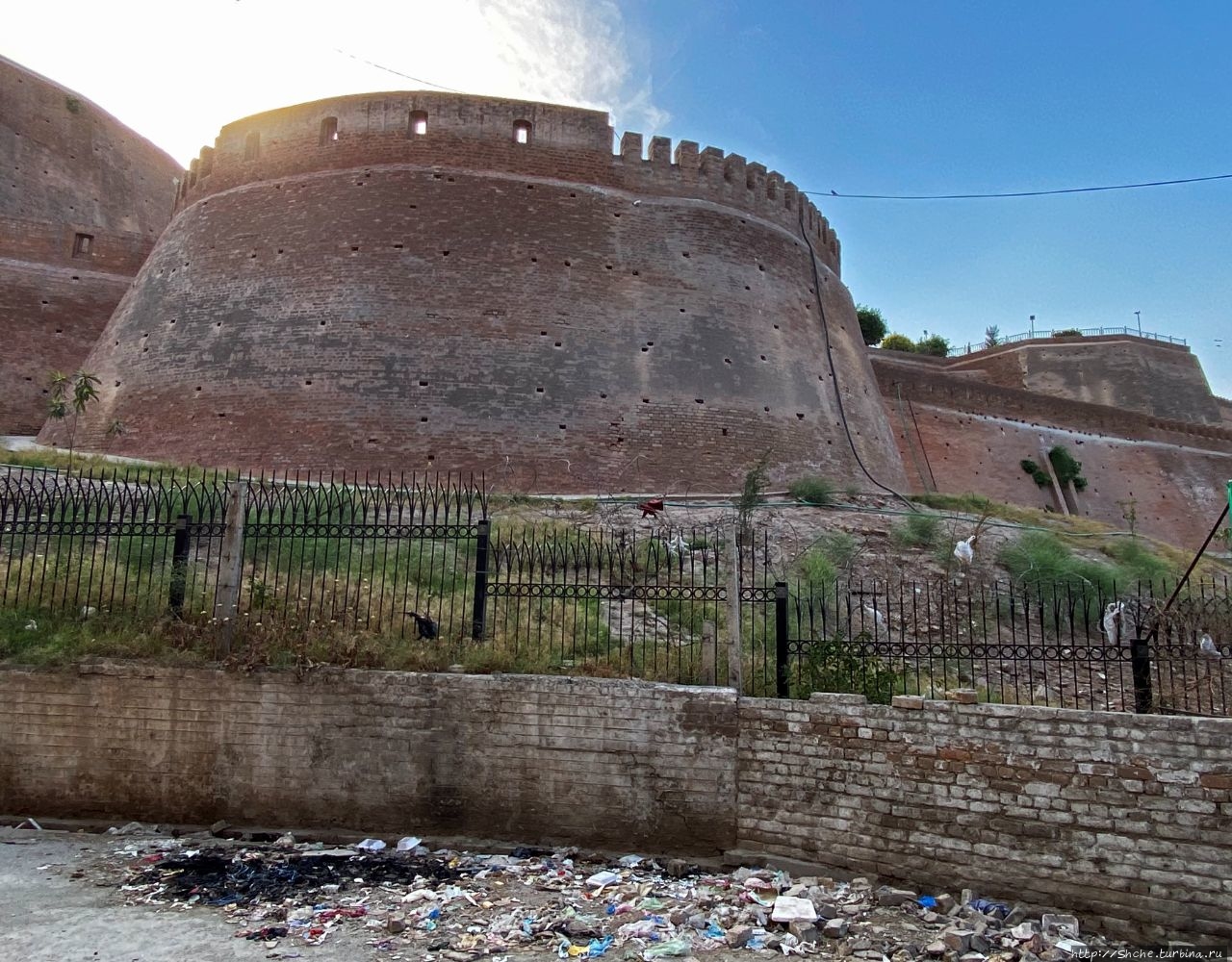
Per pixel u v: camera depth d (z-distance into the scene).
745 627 10.91
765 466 21.41
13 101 36.44
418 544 13.41
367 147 23.48
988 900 6.64
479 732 7.98
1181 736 6.39
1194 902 6.12
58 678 8.27
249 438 20.09
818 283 26.84
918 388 33.53
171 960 5.27
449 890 6.64
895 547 15.55
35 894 6.29
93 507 13.20
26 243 27.59
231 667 8.26
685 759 7.73
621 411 21.09
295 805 8.02
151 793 8.11
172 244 24.83
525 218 22.72
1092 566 14.93
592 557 13.45
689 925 6.17
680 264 23.52
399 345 20.72
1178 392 45.59
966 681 10.43
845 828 7.26
